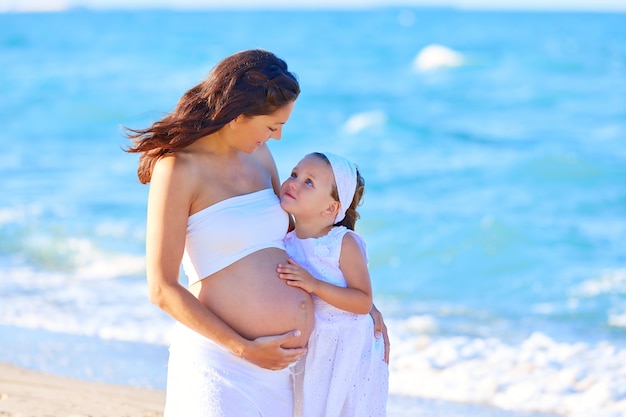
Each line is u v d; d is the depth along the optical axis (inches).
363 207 537.3
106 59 1596.9
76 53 1732.3
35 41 2128.4
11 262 427.2
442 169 657.6
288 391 132.1
